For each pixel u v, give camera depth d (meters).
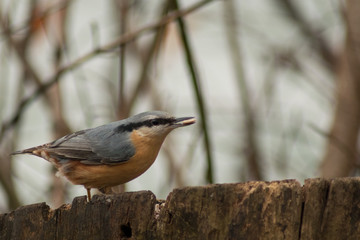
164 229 6.03
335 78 13.69
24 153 9.92
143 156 9.30
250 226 5.77
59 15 12.29
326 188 5.73
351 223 5.63
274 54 14.29
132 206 6.21
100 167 9.25
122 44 10.09
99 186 9.62
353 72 11.82
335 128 11.87
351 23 11.84
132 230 6.16
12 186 11.62
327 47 14.86
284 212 5.71
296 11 14.91
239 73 13.38
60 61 12.02
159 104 12.79
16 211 6.77
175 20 9.75
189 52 9.45
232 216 5.84
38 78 12.61
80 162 9.34
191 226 5.94
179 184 12.08
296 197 5.72
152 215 6.13
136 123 9.34
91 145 9.30
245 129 13.23
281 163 12.66
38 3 12.20
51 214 6.63
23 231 6.70
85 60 10.28
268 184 5.83
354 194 5.66
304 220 5.69
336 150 11.73
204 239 5.88
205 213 5.91
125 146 9.17
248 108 13.25
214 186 5.93
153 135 9.32
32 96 10.61
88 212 6.39
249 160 12.98
